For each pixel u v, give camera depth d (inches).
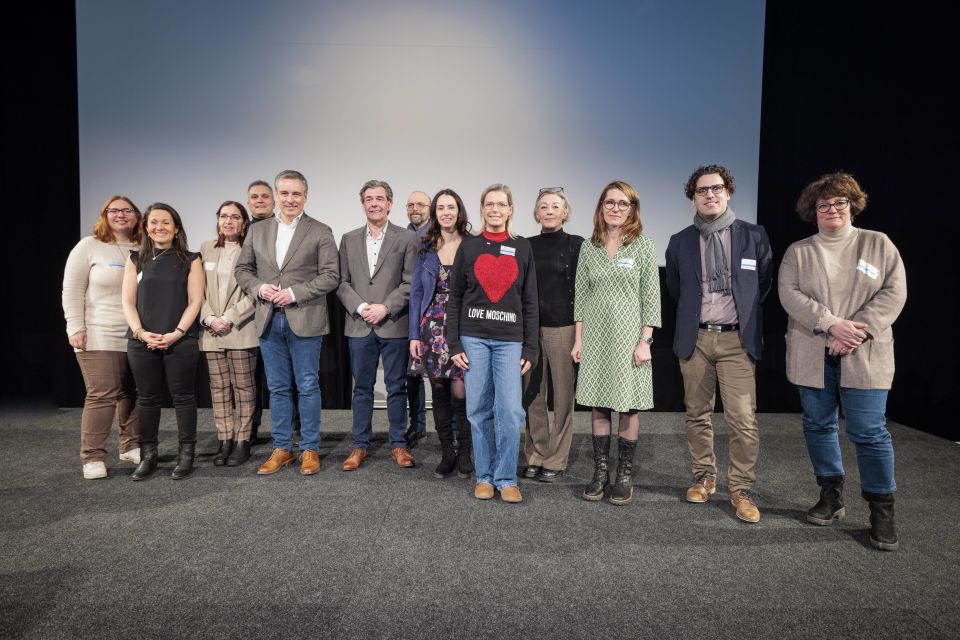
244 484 102.1
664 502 95.4
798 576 71.1
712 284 90.6
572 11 157.8
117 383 106.1
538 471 108.3
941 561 75.4
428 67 159.2
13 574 70.1
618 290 93.4
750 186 161.0
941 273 134.3
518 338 93.0
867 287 79.9
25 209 165.2
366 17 157.9
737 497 90.4
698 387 93.8
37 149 163.6
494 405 97.1
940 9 131.4
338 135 160.2
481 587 67.6
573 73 159.0
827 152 156.6
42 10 159.0
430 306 104.4
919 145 137.4
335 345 162.7
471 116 160.1
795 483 105.4
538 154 160.9
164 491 98.5
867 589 68.1
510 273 92.7
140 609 62.6
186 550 76.5
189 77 158.1
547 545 78.7
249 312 112.3
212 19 157.0
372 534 81.7
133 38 156.9
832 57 153.9
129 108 158.4
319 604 63.7
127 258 108.2
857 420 79.3
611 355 93.0
